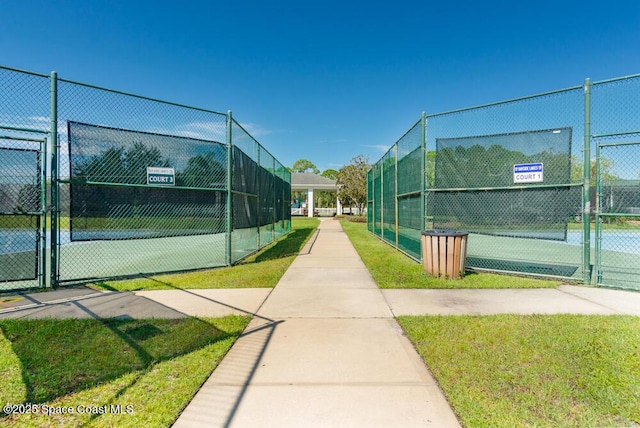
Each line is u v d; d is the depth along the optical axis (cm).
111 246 1089
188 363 282
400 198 990
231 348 314
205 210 690
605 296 493
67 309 428
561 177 568
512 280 595
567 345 313
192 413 217
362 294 510
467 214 662
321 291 528
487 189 637
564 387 245
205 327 365
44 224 520
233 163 745
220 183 715
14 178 492
